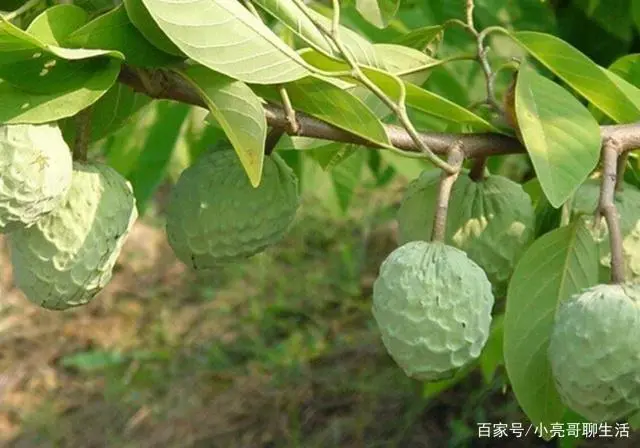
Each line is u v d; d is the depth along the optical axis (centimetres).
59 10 102
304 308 465
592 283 126
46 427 409
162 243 546
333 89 111
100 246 116
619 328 108
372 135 114
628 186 139
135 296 497
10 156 101
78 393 429
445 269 113
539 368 124
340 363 425
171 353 450
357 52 123
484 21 210
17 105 100
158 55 105
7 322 475
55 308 119
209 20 101
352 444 387
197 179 129
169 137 207
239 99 106
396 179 520
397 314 113
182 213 129
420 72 140
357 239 506
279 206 130
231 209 127
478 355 116
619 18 221
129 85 112
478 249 135
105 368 444
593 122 118
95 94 102
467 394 387
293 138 137
